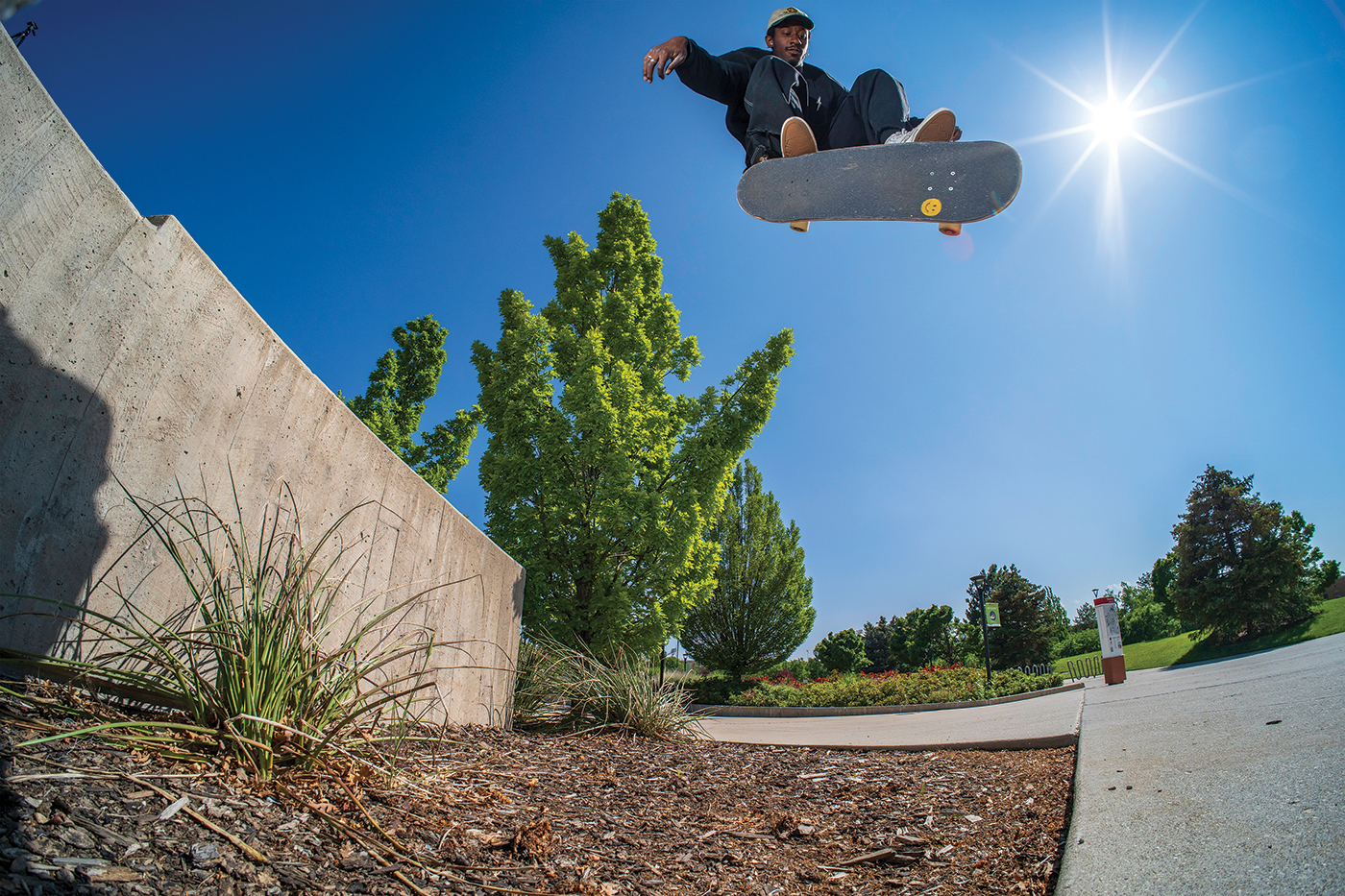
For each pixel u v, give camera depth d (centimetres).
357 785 243
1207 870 168
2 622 206
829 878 246
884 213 313
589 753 455
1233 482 3002
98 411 239
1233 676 713
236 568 257
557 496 983
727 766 451
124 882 143
